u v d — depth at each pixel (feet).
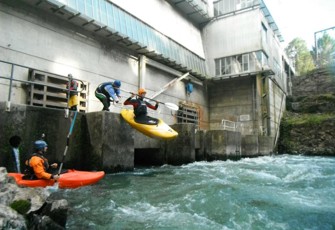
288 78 104.83
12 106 23.07
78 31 40.42
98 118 27.63
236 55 71.67
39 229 11.28
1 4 31.40
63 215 12.69
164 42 58.39
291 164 43.11
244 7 72.18
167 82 58.85
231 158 49.96
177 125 42.01
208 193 20.35
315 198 19.53
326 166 39.86
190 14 71.92
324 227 14.11
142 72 50.67
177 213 15.74
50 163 25.26
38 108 24.82
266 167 38.09
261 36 68.85
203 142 49.90
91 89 41.60
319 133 71.26
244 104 70.79
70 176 22.02
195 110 68.64
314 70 105.91
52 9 35.55
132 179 26.17
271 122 70.18
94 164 27.37
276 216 15.56
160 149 42.45
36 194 13.42
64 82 37.09
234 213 15.94
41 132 24.88
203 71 71.87
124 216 15.08
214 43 75.41
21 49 32.86
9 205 11.64
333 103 84.99
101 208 16.43
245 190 21.62
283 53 98.84
